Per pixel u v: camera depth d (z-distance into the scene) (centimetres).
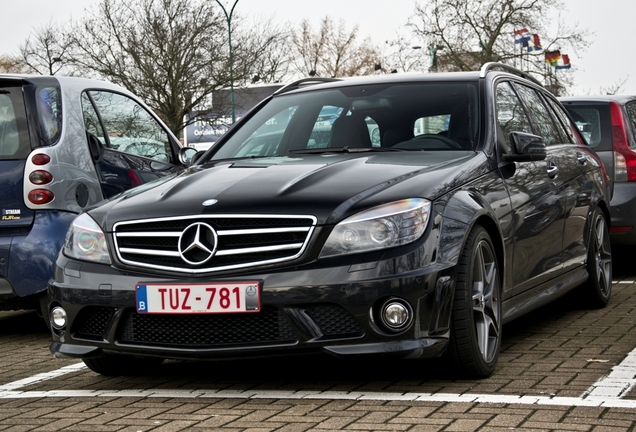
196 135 4084
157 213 475
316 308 445
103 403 470
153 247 474
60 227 698
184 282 457
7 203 698
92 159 748
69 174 717
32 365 609
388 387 473
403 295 439
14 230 698
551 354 558
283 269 446
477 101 594
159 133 881
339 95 636
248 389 485
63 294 493
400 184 473
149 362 558
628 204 954
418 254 446
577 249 698
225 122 4034
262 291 445
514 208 551
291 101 652
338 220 448
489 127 573
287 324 448
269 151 607
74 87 762
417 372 504
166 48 4050
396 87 629
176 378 527
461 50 5634
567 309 753
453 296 460
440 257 454
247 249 453
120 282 473
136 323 476
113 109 812
